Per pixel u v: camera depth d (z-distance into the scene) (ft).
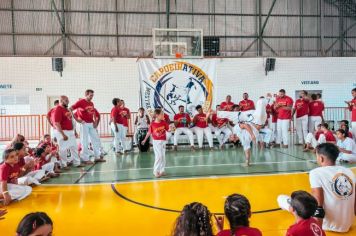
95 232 12.25
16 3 52.75
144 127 35.35
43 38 53.47
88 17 54.49
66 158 25.55
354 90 32.30
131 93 50.96
